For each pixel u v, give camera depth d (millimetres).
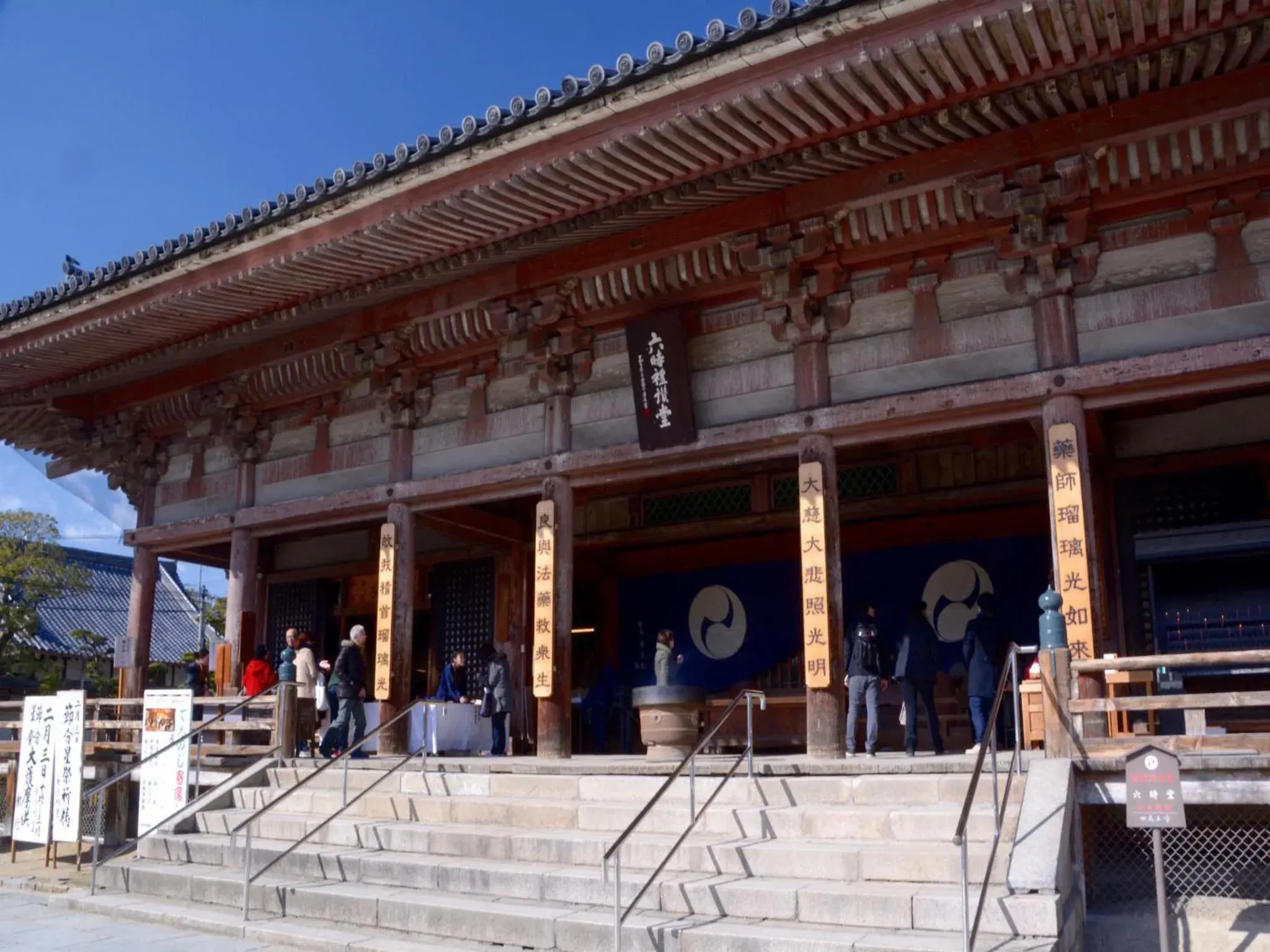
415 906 9453
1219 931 8414
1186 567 14484
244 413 18625
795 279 13258
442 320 16031
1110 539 14695
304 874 11195
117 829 16891
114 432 20078
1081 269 11867
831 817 9836
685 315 14258
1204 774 8891
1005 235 12164
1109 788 9195
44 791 14969
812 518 12852
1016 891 7828
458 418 16453
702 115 10672
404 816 12383
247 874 10484
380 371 16844
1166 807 7559
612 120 11070
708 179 12445
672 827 10555
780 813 10047
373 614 21875
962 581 17141
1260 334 10984
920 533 17516
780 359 13625
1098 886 9914
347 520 17703
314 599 22281
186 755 13969
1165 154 11148
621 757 14586
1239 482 14211
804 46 9789
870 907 8078
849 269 13273
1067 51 9828
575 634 20703
